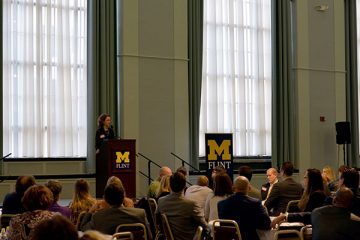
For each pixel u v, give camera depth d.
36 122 12.44
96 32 12.90
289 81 15.28
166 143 13.51
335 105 16.05
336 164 15.89
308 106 15.59
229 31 14.94
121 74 13.09
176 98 13.70
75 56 12.95
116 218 5.21
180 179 6.07
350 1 16.61
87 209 5.92
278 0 15.33
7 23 12.27
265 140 15.27
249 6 15.27
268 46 15.47
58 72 12.73
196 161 13.94
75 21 12.99
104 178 9.27
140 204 7.01
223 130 14.73
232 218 5.68
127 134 13.03
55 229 2.25
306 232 5.14
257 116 15.21
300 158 15.33
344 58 16.30
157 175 13.33
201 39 14.21
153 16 13.52
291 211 7.03
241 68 15.05
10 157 12.17
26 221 4.04
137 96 13.22
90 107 12.76
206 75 14.57
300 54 15.57
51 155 12.57
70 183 12.34
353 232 4.69
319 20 15.97
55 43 12.76
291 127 15.23
